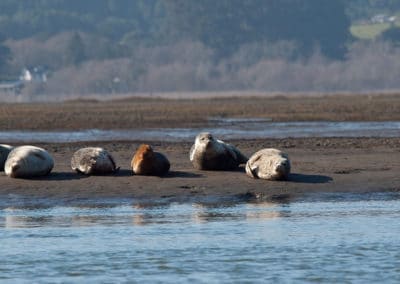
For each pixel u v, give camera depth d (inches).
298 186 2972.4
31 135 5187.0
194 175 3070.9
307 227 2436.0
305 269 2031.3
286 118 6619.1
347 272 2009.1
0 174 3080.7
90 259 2116.1
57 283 1931.6
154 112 7736.2
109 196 2854.3
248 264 2073.1
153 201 2810.0
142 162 3031.5
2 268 2042.3
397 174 3147.1
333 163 3427.7
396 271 2014.0
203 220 2532.0
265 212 2642.7
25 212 2659.9
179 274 1996.8
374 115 6752.0
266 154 3036.4
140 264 2075.5
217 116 7017.7
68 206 2748.5
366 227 2438.5
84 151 3061.0
